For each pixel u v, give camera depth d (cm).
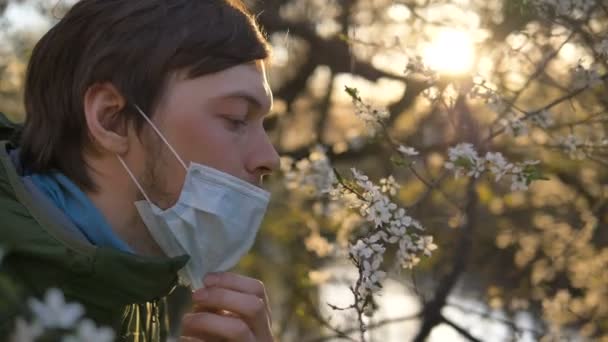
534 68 284
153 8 154
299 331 444
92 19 156
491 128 260
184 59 151
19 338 105
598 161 283
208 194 153
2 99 477
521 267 449
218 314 158
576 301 400
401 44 268
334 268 421
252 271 476
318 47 459
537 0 261
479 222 460
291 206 441
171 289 154
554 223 451
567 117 356
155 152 152
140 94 152
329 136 497
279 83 517
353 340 305
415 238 200
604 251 419
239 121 156
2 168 148
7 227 143
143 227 156
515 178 228
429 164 399
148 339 176
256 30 159
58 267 143
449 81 257
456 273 360
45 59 158
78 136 154
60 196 151
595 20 275
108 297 146
